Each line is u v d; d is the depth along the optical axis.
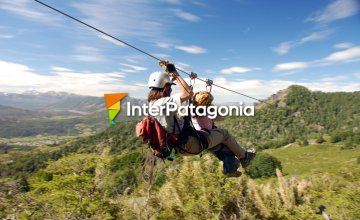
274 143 181.75
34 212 9.78
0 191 9.83
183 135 4.09
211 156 13.22
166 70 4.22
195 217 12.39
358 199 12.69
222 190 12.73
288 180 17.39
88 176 10.52
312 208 12.81
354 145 150.50
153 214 11.77
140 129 4.02
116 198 11.99
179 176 12.90
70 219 10.01
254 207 13.12
